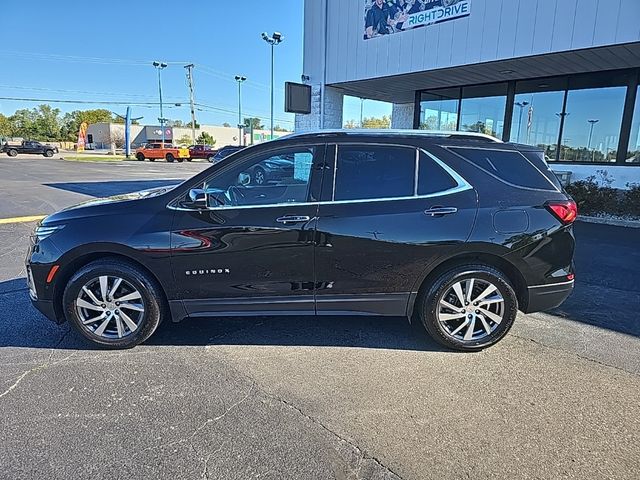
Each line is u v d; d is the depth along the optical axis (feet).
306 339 12.60
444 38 32.37
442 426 8.71
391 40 35.22
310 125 41.50
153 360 11.36
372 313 11.96
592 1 26.25
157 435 8.42
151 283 11.65
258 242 11.37
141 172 84.79
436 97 44.98
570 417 8.98
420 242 11.34
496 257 11.59
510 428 8.64
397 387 10.11
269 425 8.73
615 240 25.41
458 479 7.34
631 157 35.35
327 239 11.33
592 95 36.45
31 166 93.25
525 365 11.11
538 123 39.47
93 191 49.21
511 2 29.09
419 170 11.57
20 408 9.25
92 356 11.55
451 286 11.64
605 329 13.30
